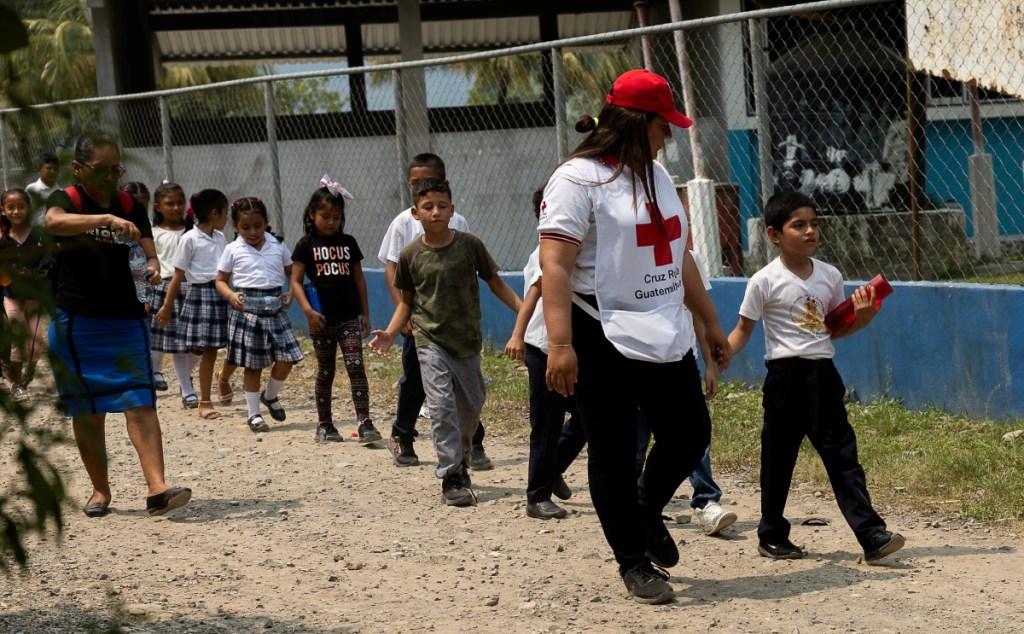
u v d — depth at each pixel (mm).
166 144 11758
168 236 9031
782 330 4582
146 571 4699
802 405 4559
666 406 3975
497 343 10109
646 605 4117
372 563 4809
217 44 18219
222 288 7746
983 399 6891
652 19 15898
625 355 3854
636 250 3877
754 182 11938
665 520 5383
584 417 4043
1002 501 5359
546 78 12633
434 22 17531
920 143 11398
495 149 12516
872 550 4473
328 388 7480
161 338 8734
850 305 4500
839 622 3896
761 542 4727
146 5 16281
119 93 14969
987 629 3799
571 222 3832
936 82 11523
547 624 3936
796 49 11719
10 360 2010
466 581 4520
